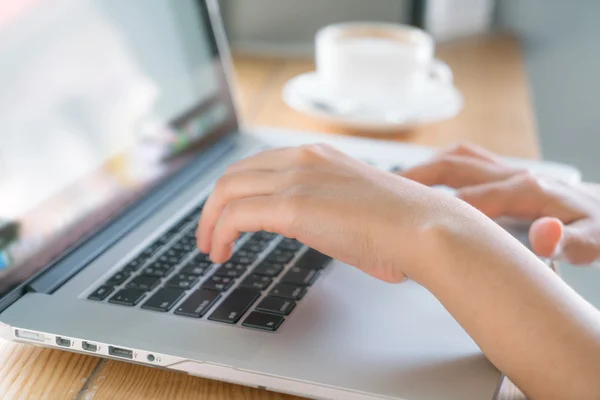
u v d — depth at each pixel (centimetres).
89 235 58
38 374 45
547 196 61
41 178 56
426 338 45
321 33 104
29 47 57
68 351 47
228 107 85
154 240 59
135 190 65
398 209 45
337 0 129
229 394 43
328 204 47
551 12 156
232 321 46
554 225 53
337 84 98
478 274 41
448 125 97
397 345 44
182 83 78
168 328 46
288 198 48
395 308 48
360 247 45
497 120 99
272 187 50
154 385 44
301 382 41
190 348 44
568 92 165
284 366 42
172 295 50
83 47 63
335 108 96
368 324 46
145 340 44
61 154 58
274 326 46
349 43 98
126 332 45
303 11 129
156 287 51
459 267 41
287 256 56
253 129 89
